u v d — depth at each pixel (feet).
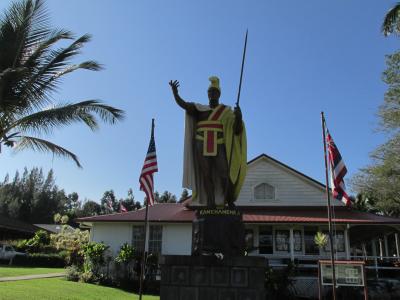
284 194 87.25
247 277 20.61
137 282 73.26
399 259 81.56
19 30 49.85
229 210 22.31
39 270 87.66
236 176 23.43
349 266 49.11
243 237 22.16
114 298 56.70
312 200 86.43
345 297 66.64
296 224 79.10
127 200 248.52
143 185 50.21
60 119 51.16
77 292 56.24
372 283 69.36
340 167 46.80
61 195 267.80
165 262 21.04
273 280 65.82
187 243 81.00
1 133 51.21
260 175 88.69
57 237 107.96
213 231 21.79
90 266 75.46
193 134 24.34
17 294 46.73
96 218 83.41
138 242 82.38
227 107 24.11
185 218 81.25
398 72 85.46
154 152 52.06
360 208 118.62
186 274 20.81
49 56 51.78
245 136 24.07
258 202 87.35
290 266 67.77
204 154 23.32
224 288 20.53
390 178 108.06
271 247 83.10
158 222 81.00
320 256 80.02
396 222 75.97
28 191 247.09
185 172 23.98
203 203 23.84
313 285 71.10
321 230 82.33
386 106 95.61
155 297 63.21
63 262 111.34
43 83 51.62
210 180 23.29
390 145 102.37
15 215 229.25
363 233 92.99
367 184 114.01
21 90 50.19
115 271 76.23
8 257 110.32
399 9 54.70
